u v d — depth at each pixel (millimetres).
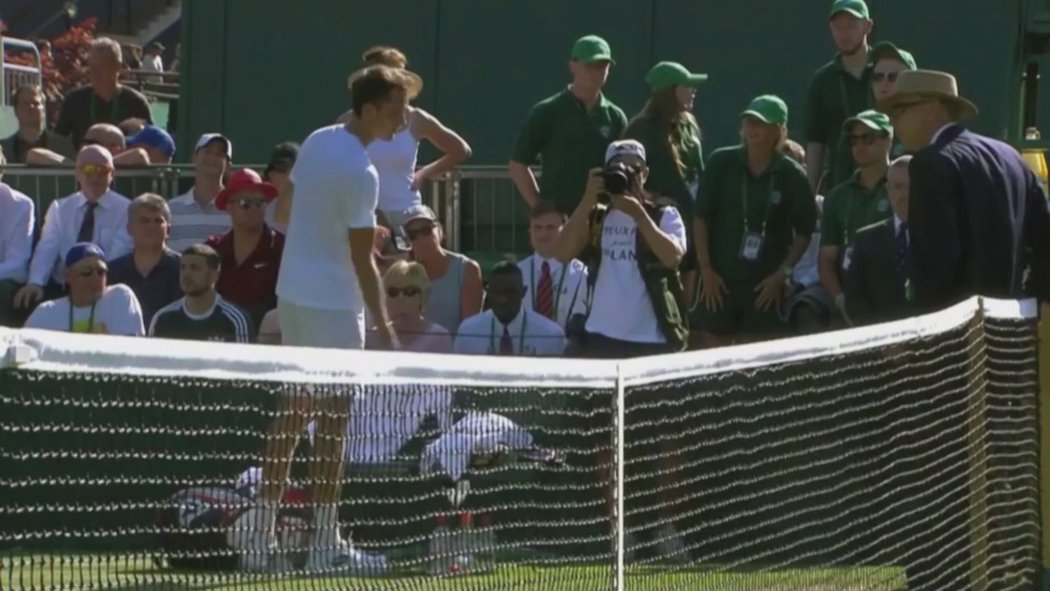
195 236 40969
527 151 40438
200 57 54531
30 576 14719
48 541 14758
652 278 32969
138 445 15422
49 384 14102
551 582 20172
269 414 16875
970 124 44969
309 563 17547
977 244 27109
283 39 53469
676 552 22406
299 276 28969
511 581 19906
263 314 37188
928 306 27281
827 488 25125
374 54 37969
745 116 37188
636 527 21891
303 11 53156
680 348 33250
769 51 47469
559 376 20312
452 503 19281
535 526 20219
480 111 50969
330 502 17688
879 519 26062
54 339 13820
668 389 22328
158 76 79812
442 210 42906
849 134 37469
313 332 29047
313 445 17484
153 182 43750
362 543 18266
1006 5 44625
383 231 37625
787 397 24391
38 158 46000
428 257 37500
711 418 23125
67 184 43688
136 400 15281
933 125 27859
